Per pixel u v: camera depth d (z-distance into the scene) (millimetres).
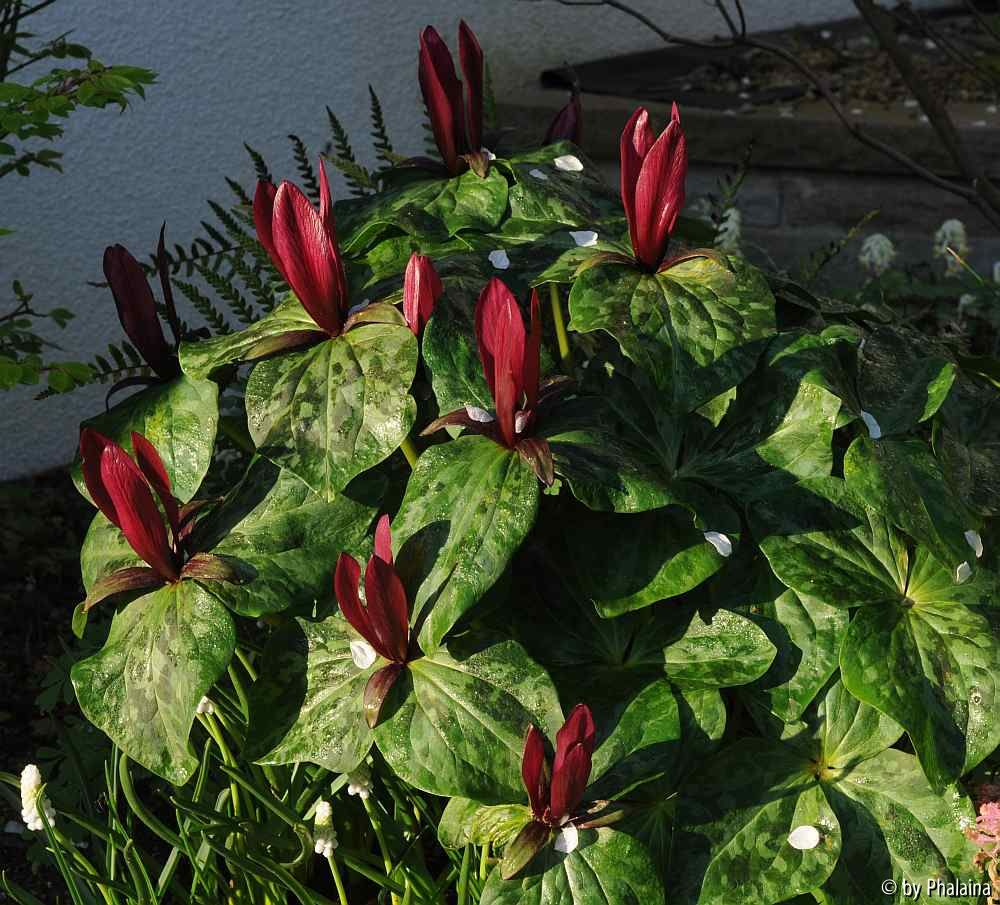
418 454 1674
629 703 1519
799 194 4172
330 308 1515
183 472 1565
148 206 3520
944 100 4004
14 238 3322
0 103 2461
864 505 1549
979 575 1554
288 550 1521
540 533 1664
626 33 4809
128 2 3312
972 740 1413
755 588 1600
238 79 3566
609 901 1377
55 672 2299
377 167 3812
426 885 1645
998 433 1755
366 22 3771
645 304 1509
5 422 3492
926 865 1470
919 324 3334
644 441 1575
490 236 1749
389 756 1365
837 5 5344
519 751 1372
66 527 3293
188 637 1434
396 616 1379
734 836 1488
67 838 1905
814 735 1561
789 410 1598
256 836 1663
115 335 3580
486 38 4234
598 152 4199
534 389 1424
